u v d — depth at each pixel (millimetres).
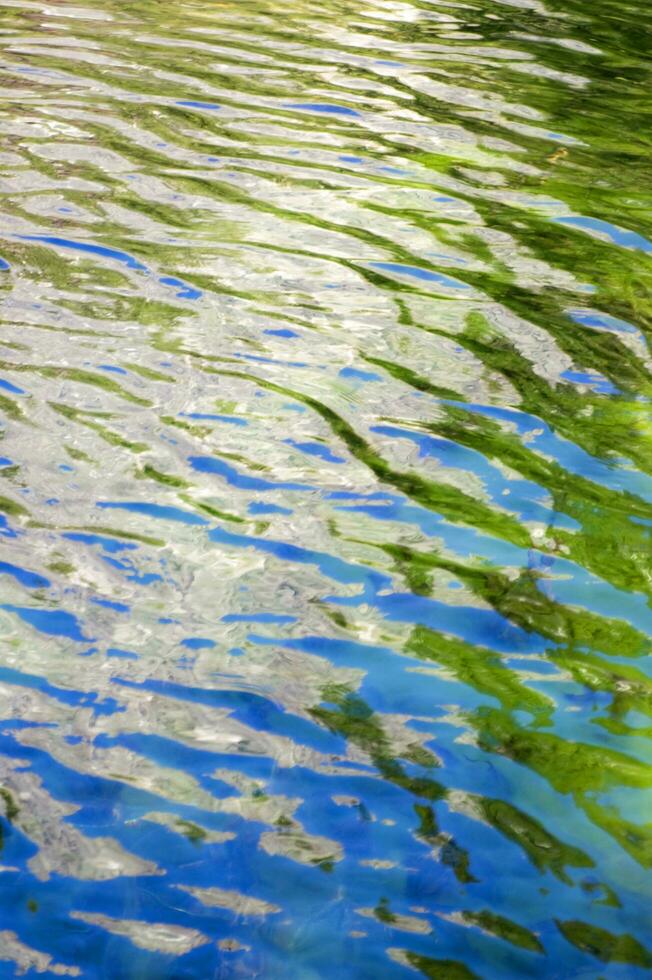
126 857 3117
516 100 10234
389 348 6004
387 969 2844
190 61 10555
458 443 5195
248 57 10836
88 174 7852
